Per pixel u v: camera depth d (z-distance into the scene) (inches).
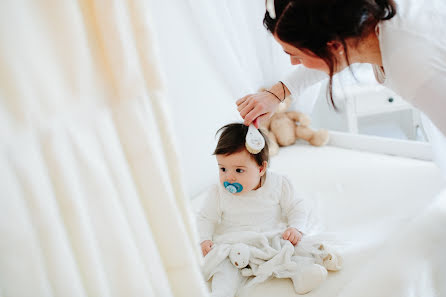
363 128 90.3
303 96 71.2
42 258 13.9
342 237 41.8
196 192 60.9
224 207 46.5
